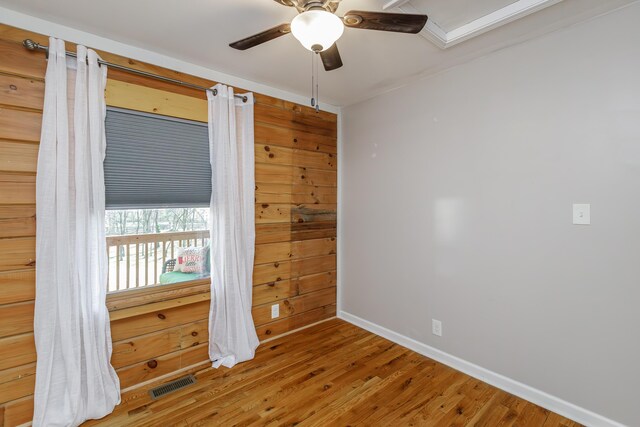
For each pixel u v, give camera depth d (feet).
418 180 8.80
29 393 5.90
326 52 5.57
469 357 7.74
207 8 5.67
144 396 6.82
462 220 7.83
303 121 10.15
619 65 5.61
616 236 5.66
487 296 7.39
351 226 10.85
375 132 10.02
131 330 7.06
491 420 6.14
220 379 7.46
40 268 5.72
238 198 8.36
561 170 6.27
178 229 7.86
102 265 6.40
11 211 5.74
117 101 6.76
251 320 8.65
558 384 6.35
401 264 9.27
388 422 6.07
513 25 6.08
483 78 7.39
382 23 4.74
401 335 9.29
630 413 5.55
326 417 6.20
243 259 8.48
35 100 5.88
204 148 8.15
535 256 6.63
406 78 8.65
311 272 10.50
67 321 5.89
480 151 7.48
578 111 6.06
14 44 5.71
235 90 8.60
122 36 6.59
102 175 6.42
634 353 5.50
